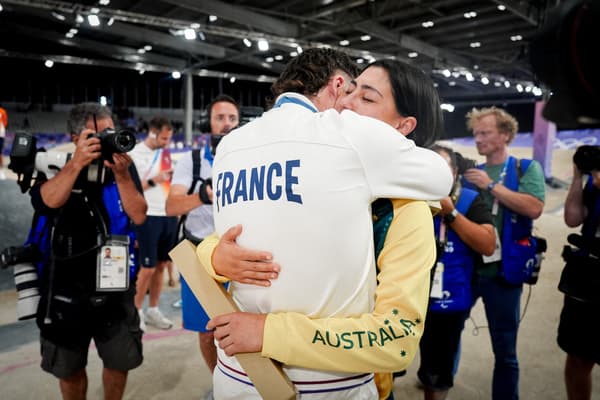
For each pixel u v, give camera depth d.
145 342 3.09
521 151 12.52
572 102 0.43
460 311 1.80
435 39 11.29
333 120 0.77
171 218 3.44
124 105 16.94
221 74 14.34
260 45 8.18
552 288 4.20
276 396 0.75
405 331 0.73
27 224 5.07
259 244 0.79
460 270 1.81
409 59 13.12
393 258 0.78
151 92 17.59
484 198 2.17
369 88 0.93
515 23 9.84
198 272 0.94
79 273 1.65
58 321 1.63
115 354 1.74
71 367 1.69
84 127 1.85
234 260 0.81
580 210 1.85
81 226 1.64
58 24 11.55
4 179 6.00
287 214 0.76
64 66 15.33
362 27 9.68
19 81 15.14
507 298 2.02
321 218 0.74
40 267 1.68
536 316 3.54
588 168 1.72
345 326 0.73
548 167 10.37
